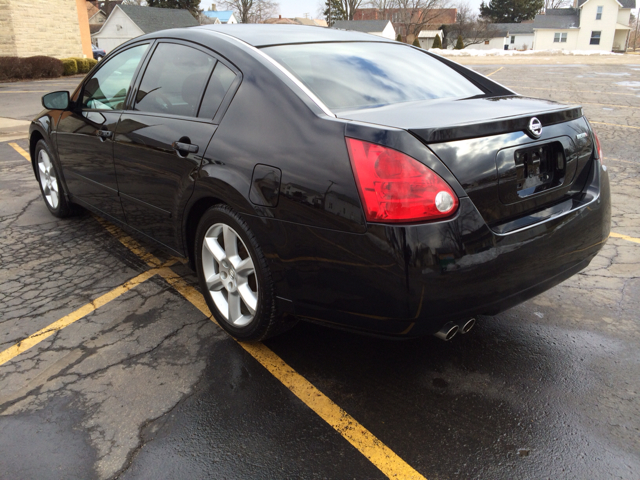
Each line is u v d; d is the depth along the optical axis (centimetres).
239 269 254
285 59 259
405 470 191
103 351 270
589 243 242
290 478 188
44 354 268
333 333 286
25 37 2438
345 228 197
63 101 384
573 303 314
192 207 270
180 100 287
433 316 196
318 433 210
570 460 194
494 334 282
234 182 234
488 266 198
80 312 310
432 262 188
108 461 197
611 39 6278
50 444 205
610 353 262
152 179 296
